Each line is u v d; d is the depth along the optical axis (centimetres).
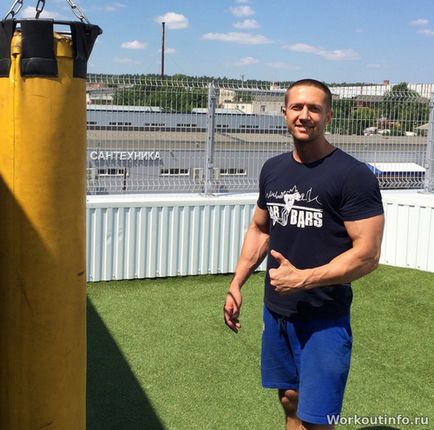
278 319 258
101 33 197
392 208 705
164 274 657
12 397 196
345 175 236
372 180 236
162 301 584
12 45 177
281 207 254
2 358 196
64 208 188
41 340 191
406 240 702
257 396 387
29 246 185
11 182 183
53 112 180
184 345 473
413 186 753
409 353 465
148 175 660
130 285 632
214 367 432
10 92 179
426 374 428
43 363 193
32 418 196
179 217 654
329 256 245
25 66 176
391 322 534
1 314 193
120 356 448
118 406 370
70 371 199
